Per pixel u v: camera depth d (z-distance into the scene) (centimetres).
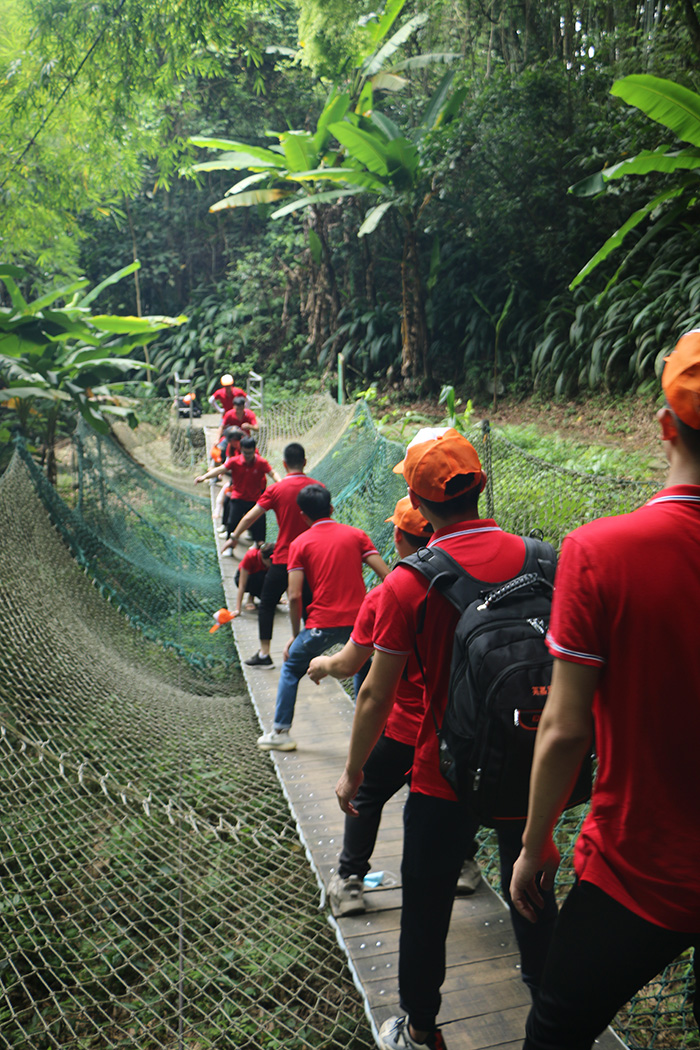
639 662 104
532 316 1397
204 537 908
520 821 145
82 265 2256
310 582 341
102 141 918
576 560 109
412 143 1353
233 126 2170
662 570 103
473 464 165
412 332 1529
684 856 103
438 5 1545
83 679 413
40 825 301
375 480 653
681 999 237
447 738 149
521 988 206
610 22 1397
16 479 577
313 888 289
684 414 105
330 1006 249
